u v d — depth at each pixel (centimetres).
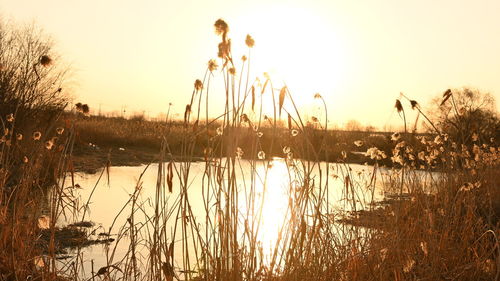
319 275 471
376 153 625
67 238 805
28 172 601
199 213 1023
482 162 902
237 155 461
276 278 463
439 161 838
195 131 434
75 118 500
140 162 2283
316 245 489
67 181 1543
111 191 1373
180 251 743
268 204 702
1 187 602
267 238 579
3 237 550
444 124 689
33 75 1545
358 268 500
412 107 539
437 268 514
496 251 580
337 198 1041
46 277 489
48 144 566
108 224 934
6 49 1572
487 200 730
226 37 395
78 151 2361
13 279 496
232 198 430
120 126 3002
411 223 581
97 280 595
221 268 441
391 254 513
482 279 516
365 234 550
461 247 554
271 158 447
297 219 470
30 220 577
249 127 455
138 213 1044
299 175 519
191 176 1783
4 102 1430
